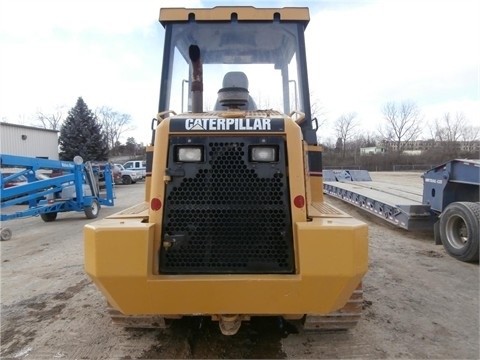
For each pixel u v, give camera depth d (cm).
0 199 826
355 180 1514
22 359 293
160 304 234
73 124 3291
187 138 254
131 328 333
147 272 229
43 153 2830
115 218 264
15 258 628
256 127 254
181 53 391
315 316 286
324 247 225
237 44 395
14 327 351
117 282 230
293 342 309
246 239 250
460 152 4506
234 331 257
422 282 468
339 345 306
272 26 382
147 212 287
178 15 381
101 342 317
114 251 229
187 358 288
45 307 400
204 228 250
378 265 543
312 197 336
